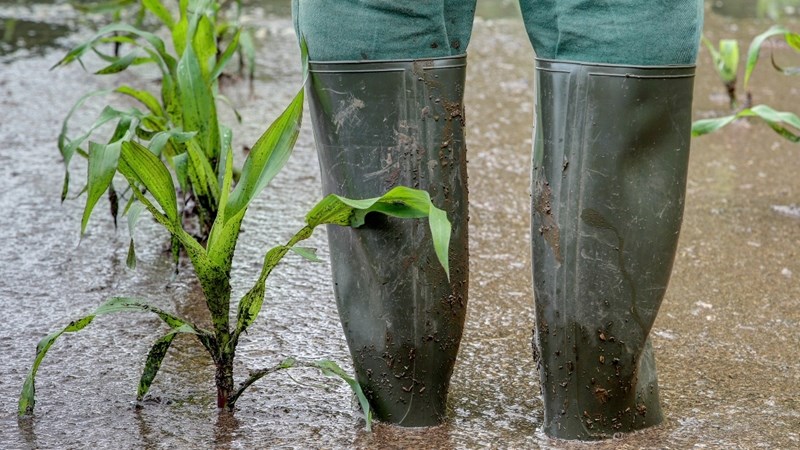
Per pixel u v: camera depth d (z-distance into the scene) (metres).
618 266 2.47
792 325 3.34
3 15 7.43
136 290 3.53
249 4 8.07
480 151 5.03
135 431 2.59
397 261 2.52
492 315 3.36
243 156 4.79
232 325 3.24
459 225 2.55
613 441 2.58
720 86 6.16
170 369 2.96
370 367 2.62
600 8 2.35
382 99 2.45
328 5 2.42
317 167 4.81
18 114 5.41
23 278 3.59
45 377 2.88
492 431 2.62
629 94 2.38
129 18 7.38
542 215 2.50
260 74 6.25
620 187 2.43
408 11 2.39
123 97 5.77
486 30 7.50
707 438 2.60
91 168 2.57
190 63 3.71
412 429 2.62
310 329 3.23
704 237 4.08
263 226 4.09
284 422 2.65
